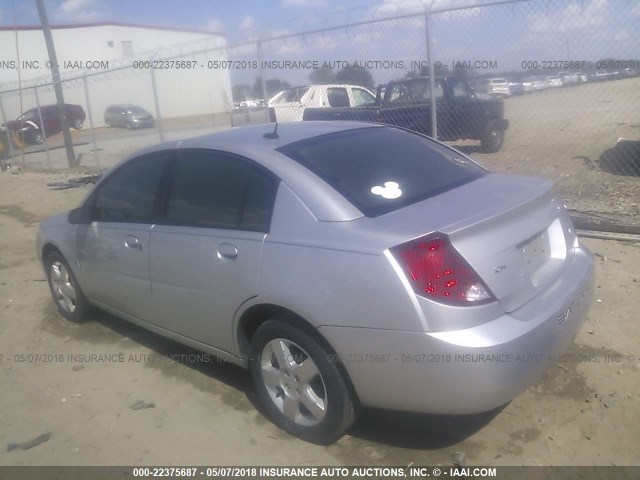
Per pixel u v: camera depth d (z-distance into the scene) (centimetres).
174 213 397
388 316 284
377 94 1130
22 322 552
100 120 2984
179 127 2369
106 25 3253
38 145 2156
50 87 2430
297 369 331
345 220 312
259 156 357
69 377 441
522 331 285
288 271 317
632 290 489
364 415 360
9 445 361
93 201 471
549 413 347
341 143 383
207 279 365
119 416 384
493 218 296
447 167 388
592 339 421
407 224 299
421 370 282
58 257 523
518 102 1148
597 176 879
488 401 282
